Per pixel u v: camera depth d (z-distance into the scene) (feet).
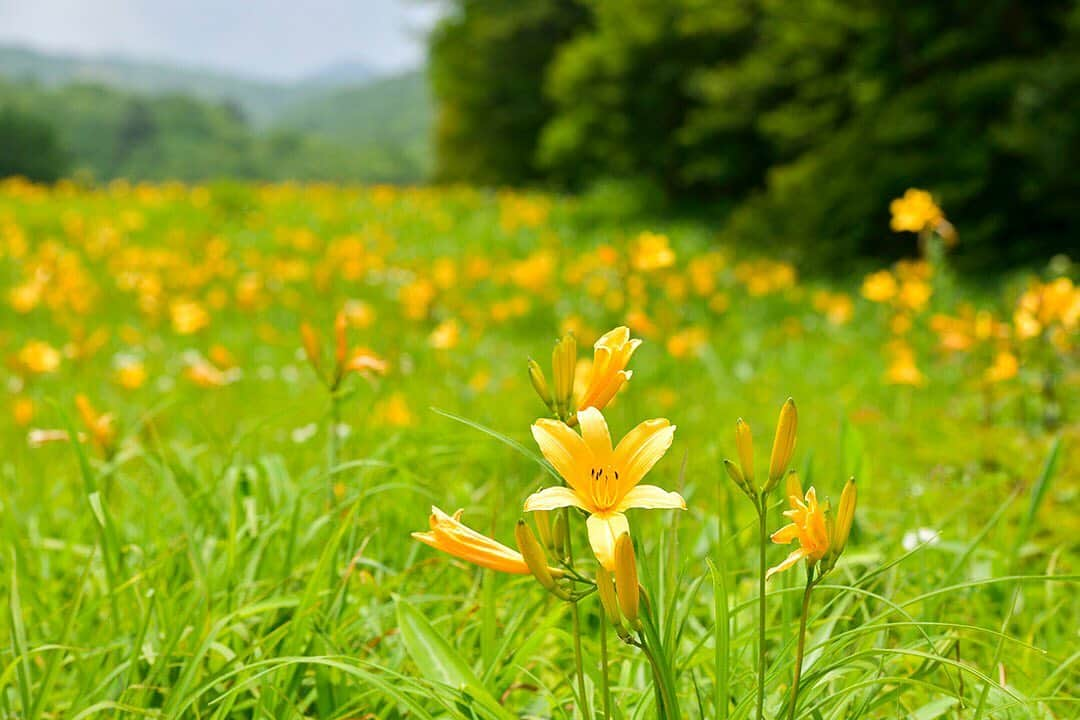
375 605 7.75
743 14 68.74
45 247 33.60
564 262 43.60
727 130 65.46
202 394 21.12
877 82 46.73
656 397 20.51
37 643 7.45
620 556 4.22
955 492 12.65
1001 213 41.91
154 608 7.70
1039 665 7.59
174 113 475.31
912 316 24.30
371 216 58.13
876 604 7.90
